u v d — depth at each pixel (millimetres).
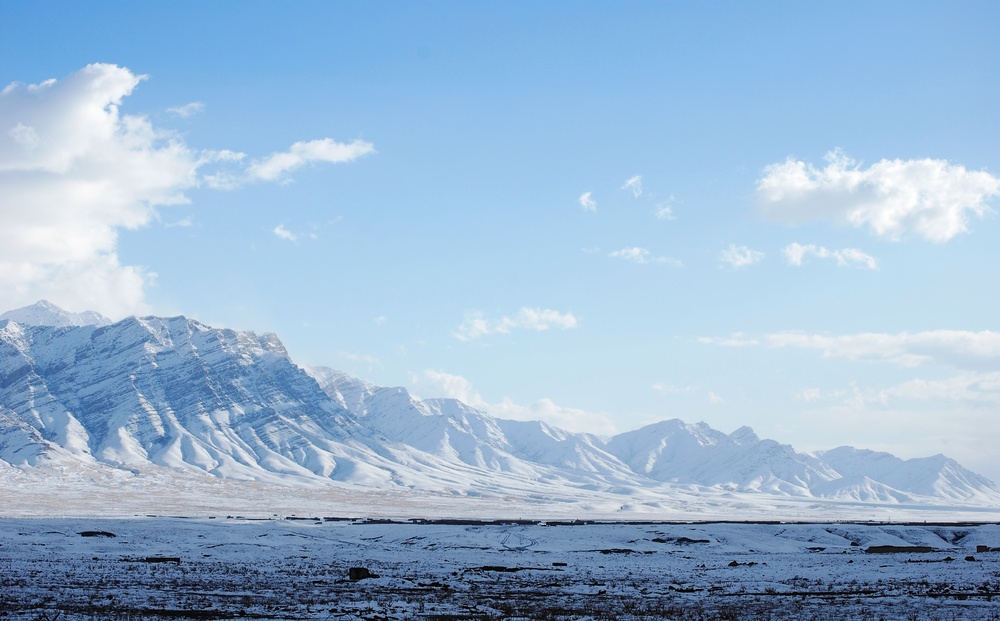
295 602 56844
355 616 50531
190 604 54125
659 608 57844
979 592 67625
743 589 71562
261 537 125438
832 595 66625
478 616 52281
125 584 64875
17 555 87125
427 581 74375
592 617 52719
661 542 130500
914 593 67062
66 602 53094
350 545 120000
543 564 98625
